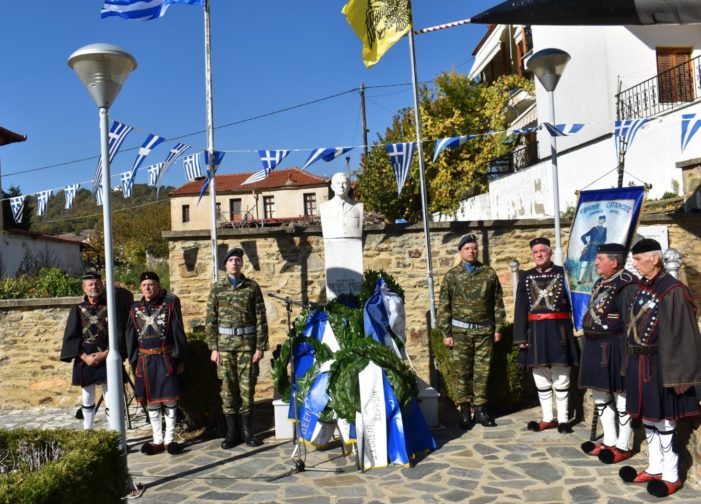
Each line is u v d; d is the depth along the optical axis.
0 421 7.70
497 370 6.64
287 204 34.75
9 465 3.62
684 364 4.04
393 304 6.15
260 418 7.00
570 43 15.42
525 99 19.23
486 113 19.20
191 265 7.84
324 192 34.69
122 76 4.73
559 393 5.91
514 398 6.74
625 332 4.52
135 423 7.16
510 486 4.61
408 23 7.31
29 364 8.42
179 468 5.38
